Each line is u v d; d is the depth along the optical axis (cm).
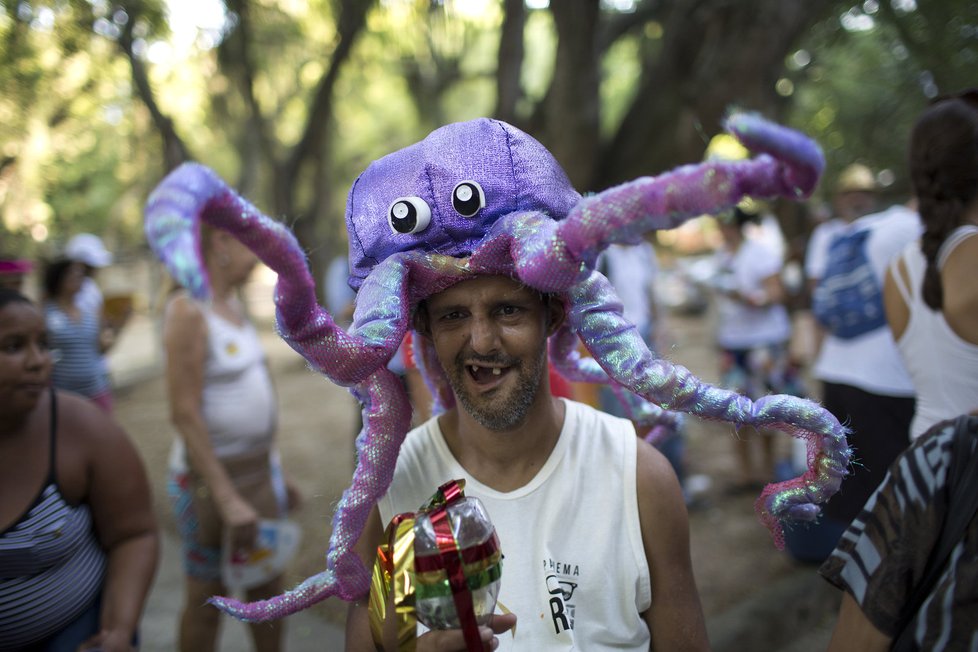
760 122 105
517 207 137
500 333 140
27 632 200
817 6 543
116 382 1209
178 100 966
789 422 129
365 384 142
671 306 1620
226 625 402
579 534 150
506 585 147
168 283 326
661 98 614
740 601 399
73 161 976
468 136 139
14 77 567
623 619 148
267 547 304
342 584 143
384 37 899
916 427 208
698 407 130
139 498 223
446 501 126
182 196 101
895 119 789
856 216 514
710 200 107
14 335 194
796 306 573
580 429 158
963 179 190
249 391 316
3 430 200
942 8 521
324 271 1048
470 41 950
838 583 148
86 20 557
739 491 562
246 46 775
